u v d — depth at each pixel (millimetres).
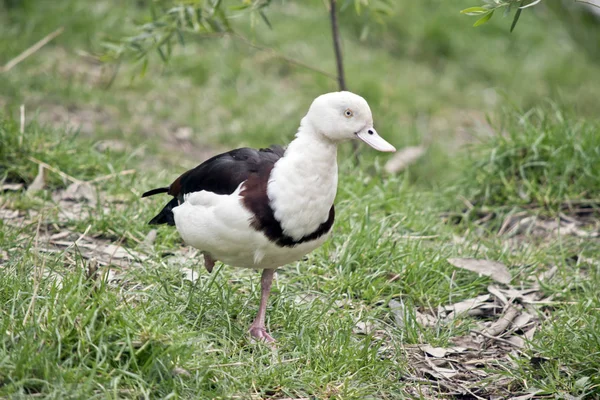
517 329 8672
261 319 7793
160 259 8953
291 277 9094
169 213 8102
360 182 11461
